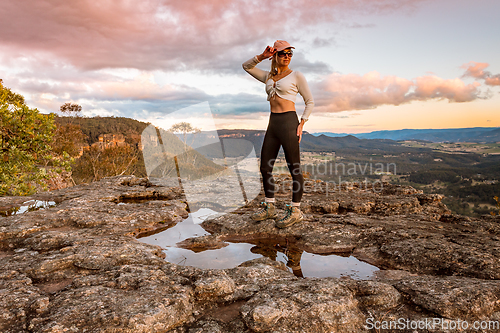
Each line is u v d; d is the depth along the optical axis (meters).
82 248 2.37
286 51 3.06
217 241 2.99
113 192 5.14
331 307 1.53
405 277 1.94
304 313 1.49
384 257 2.52
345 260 2.55
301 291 1.70
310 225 3.34
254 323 1.43
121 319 1.37
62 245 2.55
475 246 2.47
